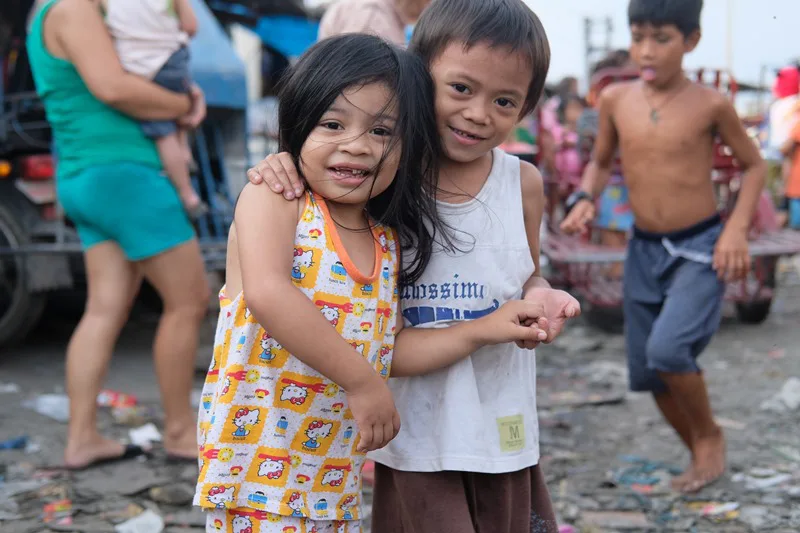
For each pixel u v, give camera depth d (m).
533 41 1.80
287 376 1.75
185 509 3.10
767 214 6.21
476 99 1.79
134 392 4.57
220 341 1.79
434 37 1.82
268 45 9.82
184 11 3.48
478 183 1.94
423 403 1.93
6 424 3.98
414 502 1.93
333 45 1.72
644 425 4.09
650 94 3.26
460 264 1.91
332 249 1.74
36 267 4.86
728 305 6.90
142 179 3.33
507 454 1.93
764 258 6.04
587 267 5.97
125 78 3.22
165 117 3.36
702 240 3.20
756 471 3.42
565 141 6.59
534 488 2.07
